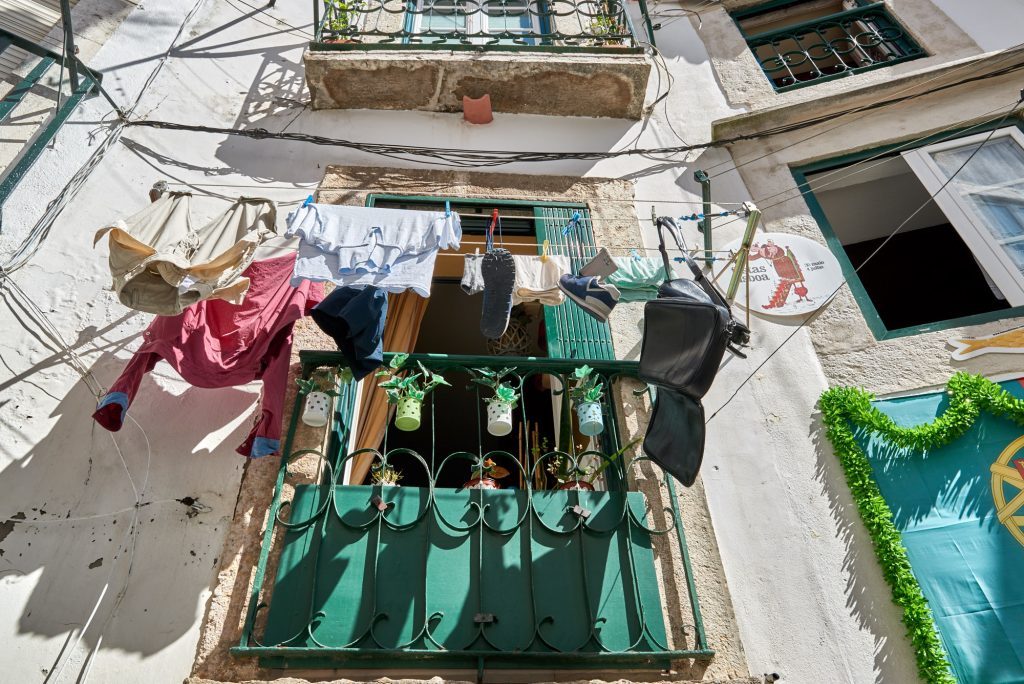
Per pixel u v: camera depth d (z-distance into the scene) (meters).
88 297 4.76
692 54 7.08
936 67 5.88
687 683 3.43
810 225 5.53
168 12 6.78
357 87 6.04
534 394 7.19
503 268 3.95
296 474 4.02
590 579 3.76
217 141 5.80
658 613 3.72
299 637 3.46
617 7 6.70
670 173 5.94
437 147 5.99
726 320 3.37
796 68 8.23
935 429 4.22
